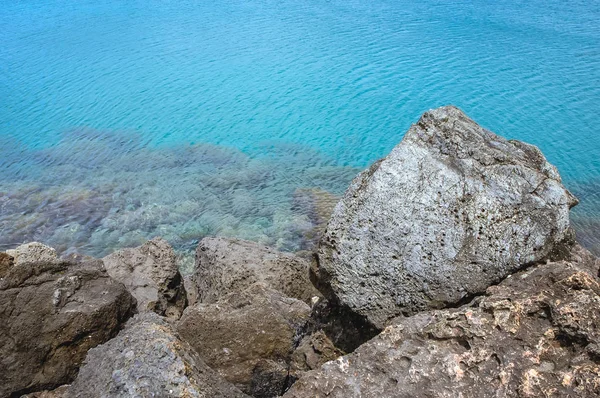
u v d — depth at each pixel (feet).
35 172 53.78
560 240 16.70
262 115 65.62
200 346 20.21
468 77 72.28
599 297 13.52
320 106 67.00
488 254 16.34
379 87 70.90
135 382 14.10
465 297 16.20
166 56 84.02
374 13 100.58
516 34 87.56
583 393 11.73
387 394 13.08
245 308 21.71
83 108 69.51
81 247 40.93
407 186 17.25
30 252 25.53
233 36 90.84
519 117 61.93
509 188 17.02
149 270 27.22
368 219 17.12
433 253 16.51
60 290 19.69
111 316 19.92
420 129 18.72
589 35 86.69
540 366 12.77
